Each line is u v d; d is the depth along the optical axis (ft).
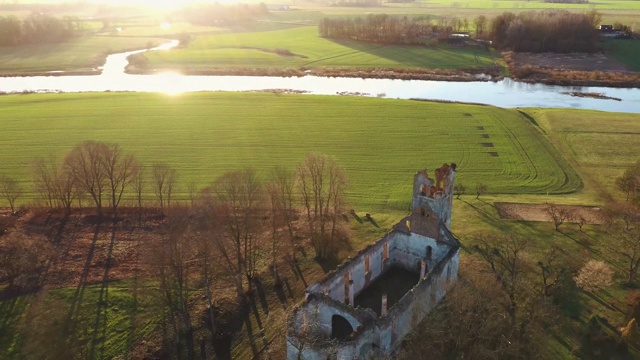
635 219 262.26
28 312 218.38
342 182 302.86
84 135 452.76
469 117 505.25
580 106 575.38
